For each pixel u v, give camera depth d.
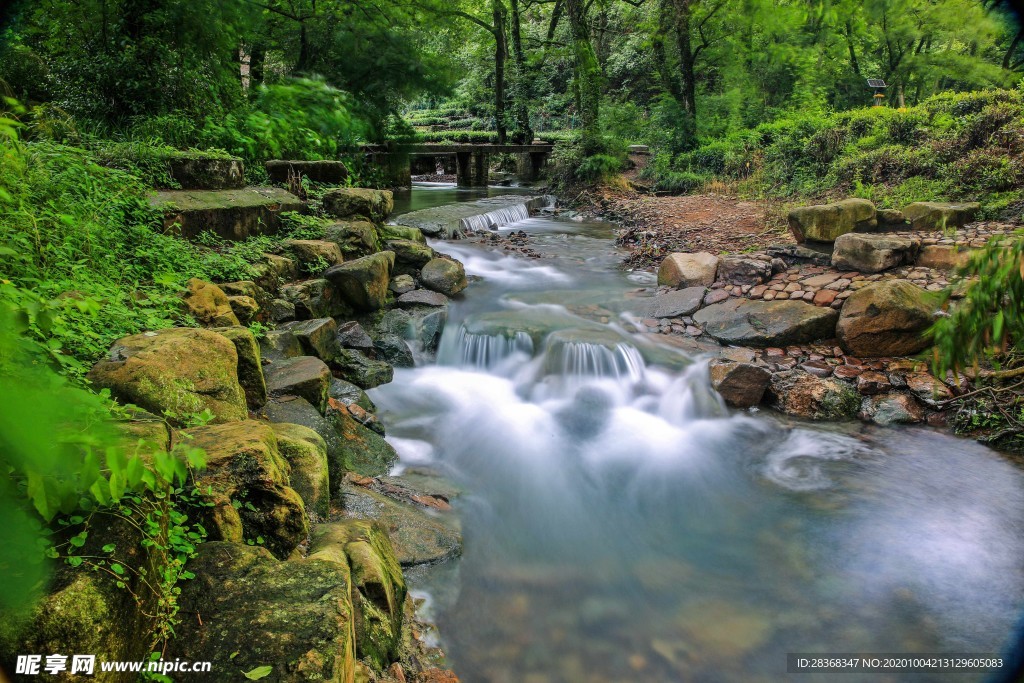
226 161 8.45
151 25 8.83
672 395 7.08
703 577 4.39
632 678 3.50
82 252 5.21
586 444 6.32
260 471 3.10
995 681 3.45
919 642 3.80
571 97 25.50
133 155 7.54
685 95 22.23
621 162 21.11
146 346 3.96
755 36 21.30
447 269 9.51
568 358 7.59
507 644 3.67
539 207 19.39
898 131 13.88
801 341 7.73
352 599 2.98
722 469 5.88
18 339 1.41
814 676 3.54
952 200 10.80
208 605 2.39
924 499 5.31
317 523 3.61
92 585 1.97
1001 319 1.79
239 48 9.70
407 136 7.79
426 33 8.07
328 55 7.72
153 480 1.94
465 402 6.99
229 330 4.80
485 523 4.82
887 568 4.48
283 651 2.21
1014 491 5.40
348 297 8.04
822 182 14.22
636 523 5.04
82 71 8.62
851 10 12.45
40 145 5.84
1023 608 4.07
